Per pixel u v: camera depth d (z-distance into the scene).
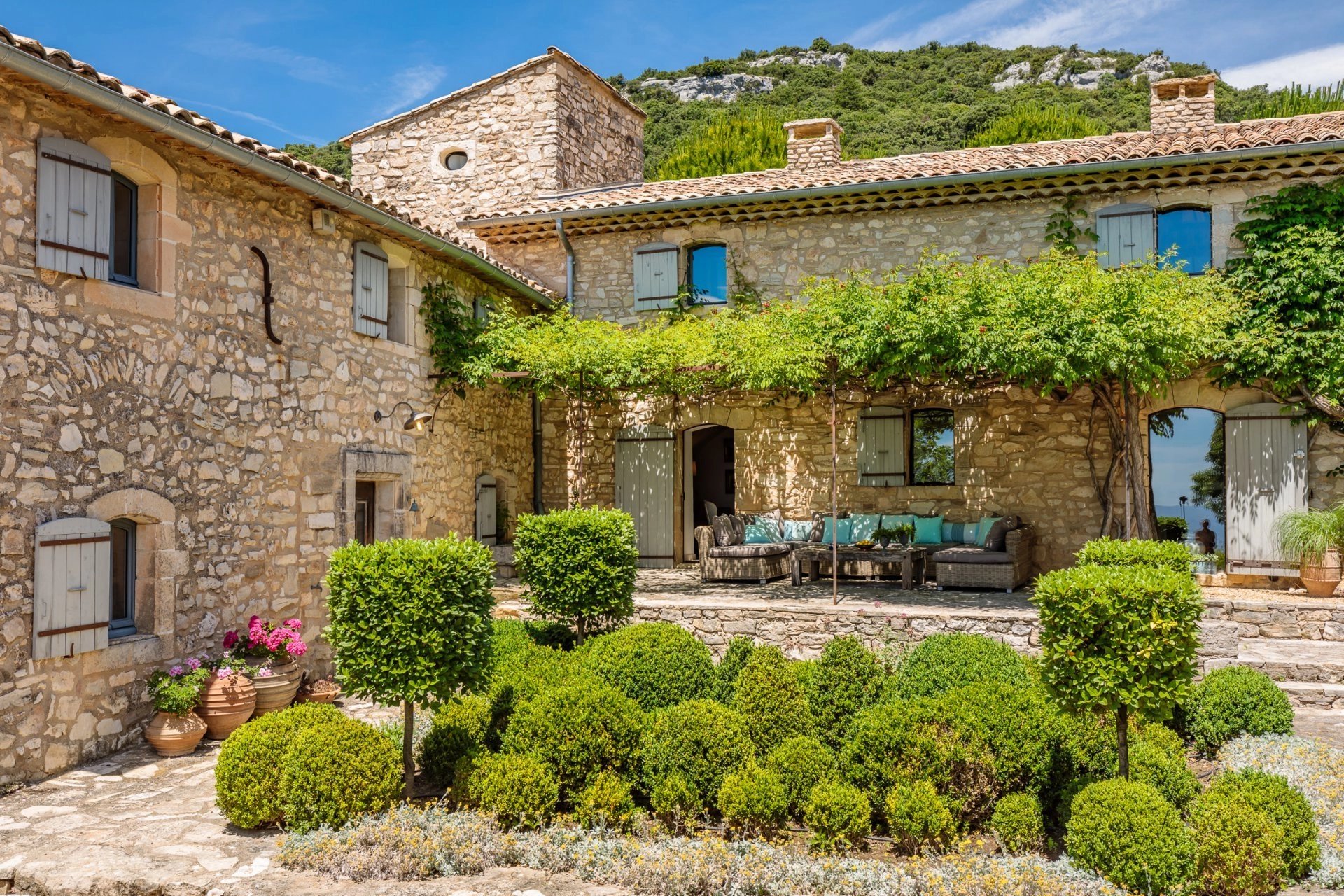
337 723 5.11
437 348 10.71
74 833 4.90
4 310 5.60
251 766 4.88
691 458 14.61
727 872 4.27
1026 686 5.64
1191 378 11.17
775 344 10.19
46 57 5.48
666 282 13.10
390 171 15.79
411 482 10.20
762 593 11.02
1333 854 4.42
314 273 8.56
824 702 5.65
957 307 9.63
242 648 7.23
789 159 13.83
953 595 10.69
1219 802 4.41
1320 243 10.43
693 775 5.07
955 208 12.07
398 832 4.56
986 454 12.18
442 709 5.83
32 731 5.77
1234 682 6.34
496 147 15.20
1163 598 4.53
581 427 11.74
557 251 13.87
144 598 6.75
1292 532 10.12
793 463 13.11
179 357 6.95
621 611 8.29
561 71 15.08
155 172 6.72
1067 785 4.86
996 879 4.00
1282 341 10.59
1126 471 10.70
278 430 8.03
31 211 5.80
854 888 4.14
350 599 5.29
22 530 5.70
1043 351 9.33
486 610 5.62
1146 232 11.20
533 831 4.85
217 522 7.31
